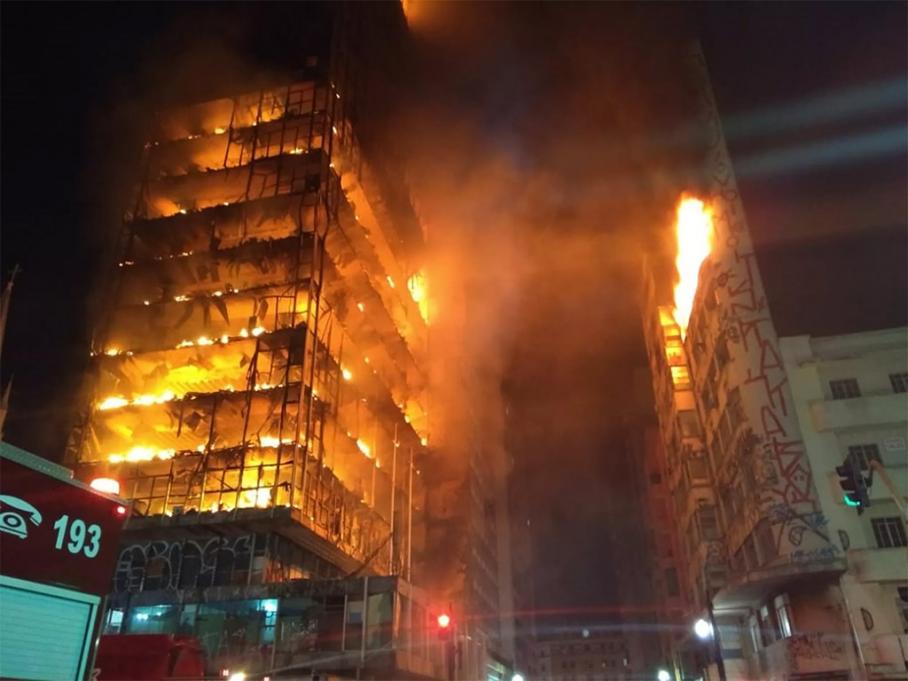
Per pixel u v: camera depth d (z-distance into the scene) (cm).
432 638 4050
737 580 3541
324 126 5166
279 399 4097
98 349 4572
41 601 1077
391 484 5288
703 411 5175
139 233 4878
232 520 3750
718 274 4238
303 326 4262
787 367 3712
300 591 3594
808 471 3450
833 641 3203
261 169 5028
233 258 4625
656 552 8331
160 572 3875
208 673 2927
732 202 4284
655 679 10169
